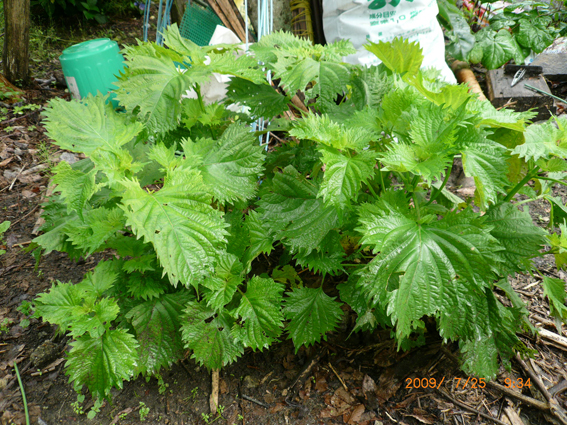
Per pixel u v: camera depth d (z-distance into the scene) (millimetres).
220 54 569
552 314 588
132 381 607
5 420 561
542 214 846
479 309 504
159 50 512
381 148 527
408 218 466
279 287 514
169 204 434
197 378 610
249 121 612
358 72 549
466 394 579
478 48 1188
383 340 634
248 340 513
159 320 536
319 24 1137
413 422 553
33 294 716
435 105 447
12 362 626
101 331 473
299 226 519
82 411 573
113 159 468
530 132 489
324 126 457
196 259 419
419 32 1011
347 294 550
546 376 591
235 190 515
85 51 1045
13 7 1146
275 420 562
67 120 480
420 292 421
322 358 625
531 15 1293
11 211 881
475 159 435
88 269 763
